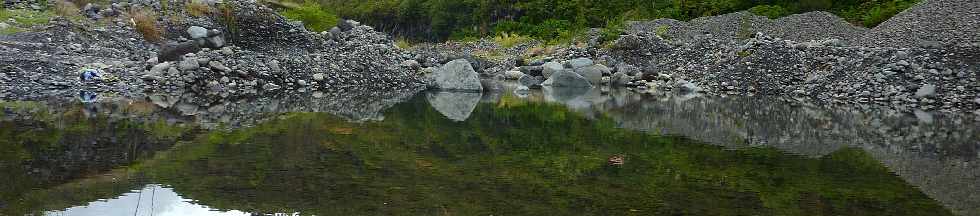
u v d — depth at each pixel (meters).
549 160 8.66
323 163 7.95
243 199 6.29
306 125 11.23
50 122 10.60
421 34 52.12
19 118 10.84
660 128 12.43
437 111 14.47
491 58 31.50
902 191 7.27
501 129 11.73
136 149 8.57
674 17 37.56
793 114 15.56
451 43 40.38
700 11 37.09
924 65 19.00
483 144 9.87
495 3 46.44
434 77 21.14
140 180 6.91
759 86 21.66
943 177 8.10
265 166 7.67
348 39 24.44
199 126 10.79
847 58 21.36
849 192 7.16
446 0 49.75
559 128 12.08
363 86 19.58
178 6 20.22
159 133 9.93
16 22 16.39
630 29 31.91
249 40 20.66
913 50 19.91
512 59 29.88
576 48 29.09
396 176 7.39
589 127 12.34
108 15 18.50
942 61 18.95
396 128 11.30
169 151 8.45
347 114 13.12
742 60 23.42
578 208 6.28
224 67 16.98
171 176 7.10
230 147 8.82
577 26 40.00
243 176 7.17
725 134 11.80
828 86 20.28
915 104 17.52
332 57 20.48
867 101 18.56
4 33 15.66
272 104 14.48
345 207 6.10
